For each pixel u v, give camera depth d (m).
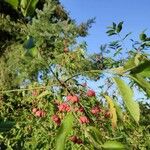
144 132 4.46
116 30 4.44
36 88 1.52
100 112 3.23
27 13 1.18
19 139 4.75
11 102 5.30
